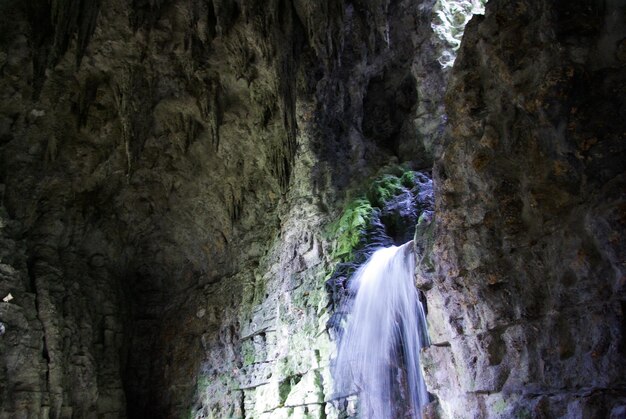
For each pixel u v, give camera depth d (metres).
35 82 10.96
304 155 11.25
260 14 10.42
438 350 4.48
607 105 3.06
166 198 14.14
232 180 13.23
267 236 12.57
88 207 13.60
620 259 2.88
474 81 3.95
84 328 12.88
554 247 3.33
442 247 4.19
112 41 10.88
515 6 3.66
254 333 11.89
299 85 11.06
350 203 10.41
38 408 11.10
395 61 11.72
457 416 4.15
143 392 14.16
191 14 10.46
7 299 11.37
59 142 12.34
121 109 11.79
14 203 12.28
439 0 11.21
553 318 3.32
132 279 15.30
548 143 3.35
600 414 2.87
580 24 3.25
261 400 11.15
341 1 10.33
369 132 11.84
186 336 13.97
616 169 2.97
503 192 3.68
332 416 8.94
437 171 4.27
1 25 10.25
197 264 14.88
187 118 12.42
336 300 9.10
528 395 3.42
